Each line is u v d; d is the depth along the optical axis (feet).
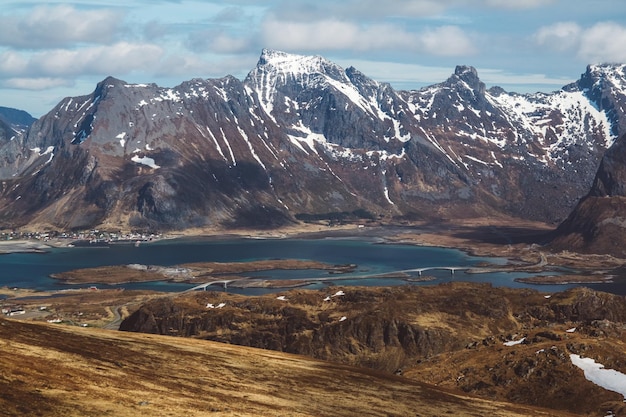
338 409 410.72
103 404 324.60
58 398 320.29
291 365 512.22
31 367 355.56
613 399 545.44
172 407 341.82
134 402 337.72
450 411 451.53
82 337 463.01
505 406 489.67
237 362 488.44
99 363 399.03
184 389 385.50
